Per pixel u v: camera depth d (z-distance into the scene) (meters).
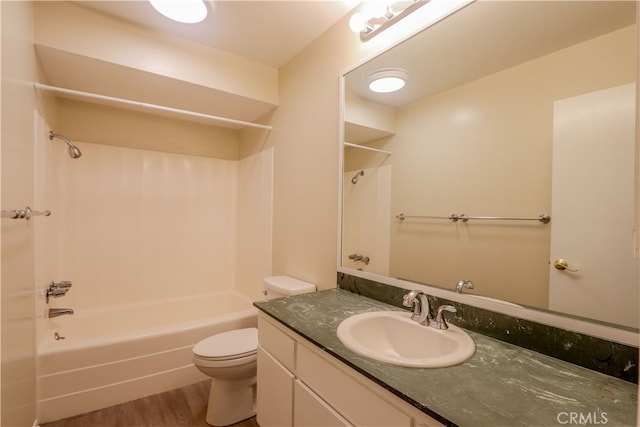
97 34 1.76
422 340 1.13
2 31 1.16
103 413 1.78
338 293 1.67
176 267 2.91
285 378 1.26
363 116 1.65
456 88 1.24
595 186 0.88
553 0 0.98
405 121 1.45
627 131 0.82
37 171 1.67
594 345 0.86
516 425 0.63
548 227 0.98
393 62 1.49
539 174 1.00
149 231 2.77
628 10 0.83
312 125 2.04
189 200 2.97
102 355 1.83
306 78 2.11
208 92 2.22
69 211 2.40
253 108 2.54
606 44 0.86
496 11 1.12
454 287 1.24
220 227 3.16
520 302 1.04
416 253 1.40
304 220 2.11
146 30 1.92
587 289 0.89
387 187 1.53
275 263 2.47
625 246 0.83
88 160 2.49
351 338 1.03
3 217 1.08
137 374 1.92
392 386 0.76
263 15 1.79
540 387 0.77
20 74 1.37
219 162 3.14
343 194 1.78
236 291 3.16
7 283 1.17
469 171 1.20
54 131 2.20
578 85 0.92
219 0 1.66
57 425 1.66
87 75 1.96
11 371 1.23
